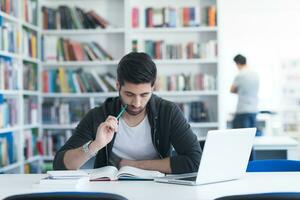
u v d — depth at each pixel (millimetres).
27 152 4957
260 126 6766
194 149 2217
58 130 5668
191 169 2166
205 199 1644
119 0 5727
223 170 1980
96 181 2023
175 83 5582
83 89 5516
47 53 5520
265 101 8445
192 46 5559
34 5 5305
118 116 2236
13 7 4641
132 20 5605
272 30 8266
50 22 5543
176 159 2188
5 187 1921
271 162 2514
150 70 2059
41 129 5469
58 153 2232
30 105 5121
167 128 2295
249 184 1942
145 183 1971
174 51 5570
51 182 1895
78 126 2355
